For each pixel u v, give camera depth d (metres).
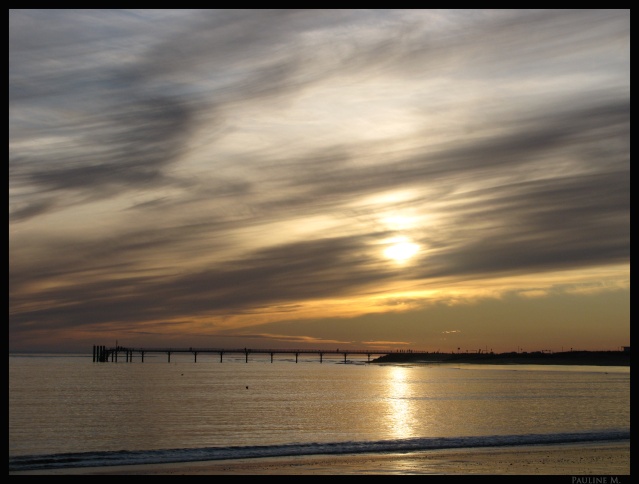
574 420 65.12
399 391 112.56
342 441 47.97
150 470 35.56
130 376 158.88
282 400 89.88
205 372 189.62
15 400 86.81
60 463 37.72
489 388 123.38
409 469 35.59
